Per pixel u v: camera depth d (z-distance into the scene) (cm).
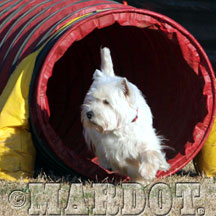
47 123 999
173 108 1234
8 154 1019
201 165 1157
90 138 1059
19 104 1028
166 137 1200
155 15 1060
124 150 984
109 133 978
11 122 1020
